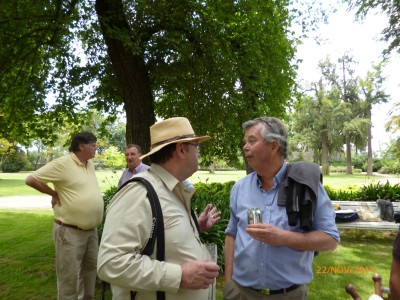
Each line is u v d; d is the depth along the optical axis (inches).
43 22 269.7
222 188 319.3
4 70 272.1
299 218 64.8
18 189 748.0
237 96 289.9
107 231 53.2
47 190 125.0
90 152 131.6
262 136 71.2
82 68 301.1
